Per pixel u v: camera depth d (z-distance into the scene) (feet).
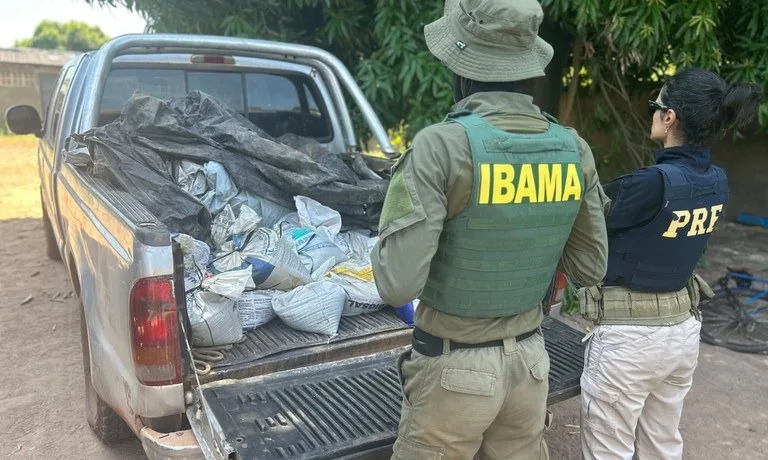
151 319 6.81
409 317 9.11
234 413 7.23
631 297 7.80
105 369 8.16
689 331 7.99
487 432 6.57
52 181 13.32
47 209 17.87
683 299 7.99
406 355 6.47
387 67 18.06
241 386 7.71
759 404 12.74
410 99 18.16
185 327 7.10
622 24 15.76
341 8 18.70
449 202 5.53
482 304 5.77
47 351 14.33
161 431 7.16
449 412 5.92
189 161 10.71
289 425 7.09
